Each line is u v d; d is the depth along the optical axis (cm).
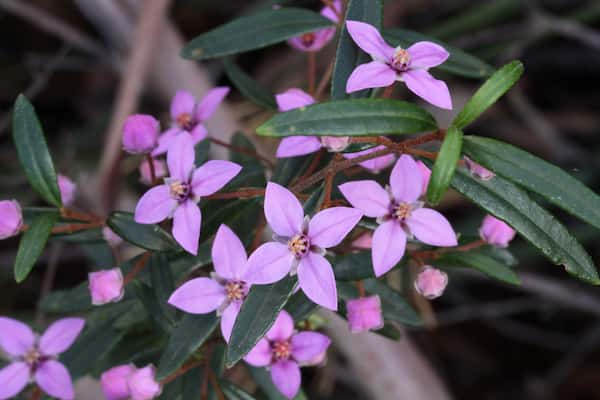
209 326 26
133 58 37
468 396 41
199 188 26
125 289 28
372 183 25
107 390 27
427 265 27
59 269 41
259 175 28
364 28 26
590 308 40
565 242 25
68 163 40
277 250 25
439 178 24
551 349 42
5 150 42
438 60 25
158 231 26
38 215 27
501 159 25
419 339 42
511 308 41
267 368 27
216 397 27
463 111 25
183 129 29
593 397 40
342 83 26
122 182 38
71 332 28
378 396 36
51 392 28
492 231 28
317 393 38
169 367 26
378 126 24
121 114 37
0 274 41
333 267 27
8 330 28
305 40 30
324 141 25
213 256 25
